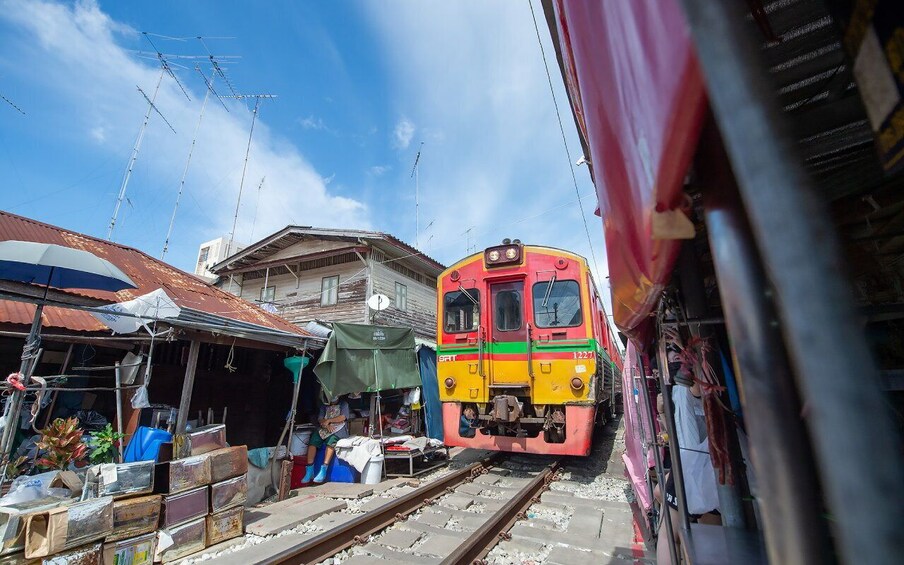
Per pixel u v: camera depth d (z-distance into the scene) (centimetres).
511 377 714
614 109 83
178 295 828
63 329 610
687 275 139
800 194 41
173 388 810
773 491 54
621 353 1305
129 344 675
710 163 65
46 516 350
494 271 762
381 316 1450
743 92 43
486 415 710
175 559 418
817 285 39
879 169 163
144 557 399
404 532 459
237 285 1773
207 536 448
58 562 346
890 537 35
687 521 158
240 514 478
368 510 554
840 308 39
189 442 476
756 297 58
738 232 60
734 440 165
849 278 40
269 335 705
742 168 43
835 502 39
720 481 163
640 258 100
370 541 439
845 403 37
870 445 36
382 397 1052
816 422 39
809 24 119
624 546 409
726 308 61
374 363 886
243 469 493
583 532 448
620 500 568
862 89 70
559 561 381
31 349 396
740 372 59
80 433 469
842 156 166
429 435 1025
